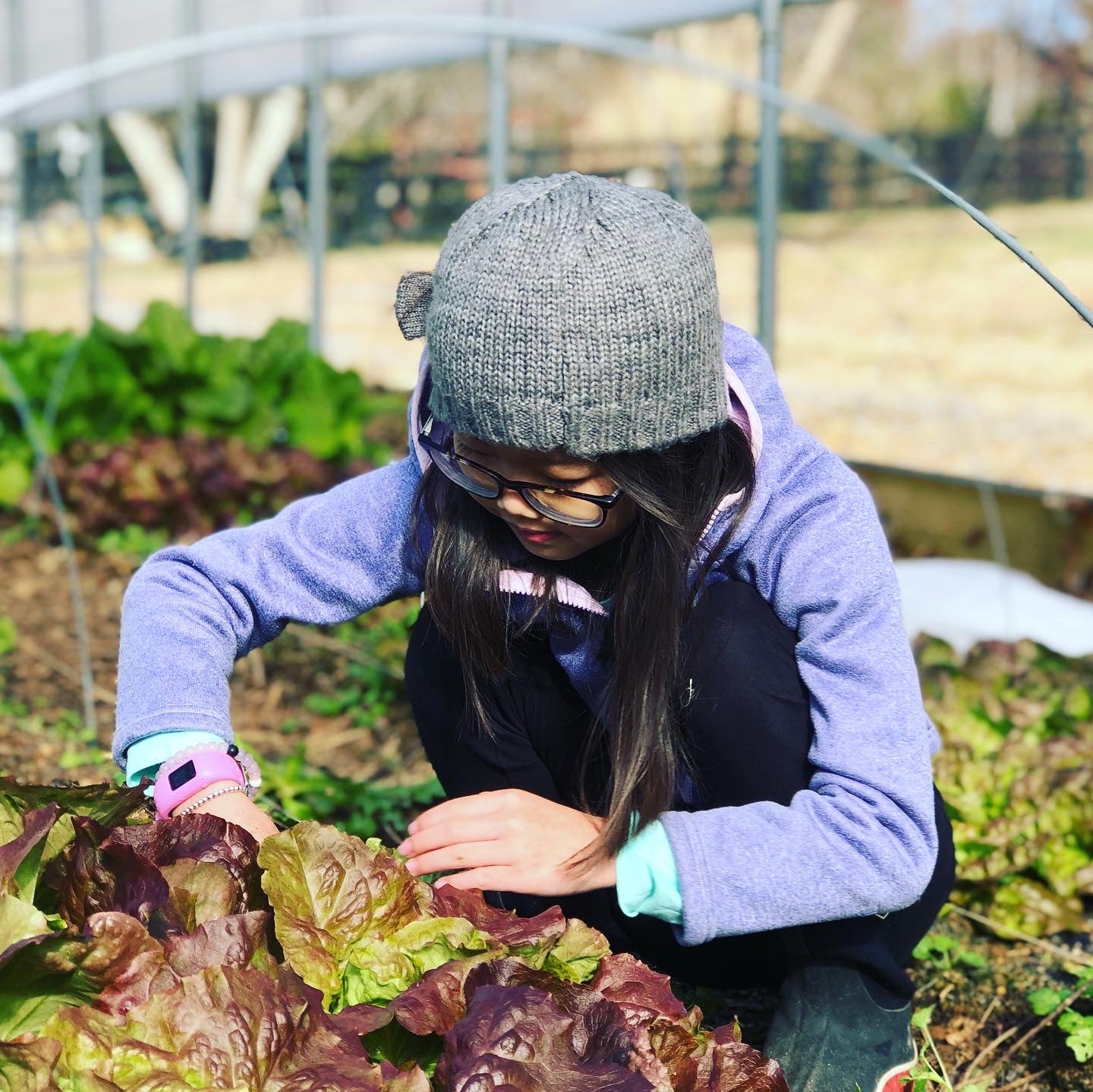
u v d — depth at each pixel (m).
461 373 1.47
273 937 1.49
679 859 1.59
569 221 1.45
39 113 9.22
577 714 1.89
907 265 15.36
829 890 1.59
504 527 1.71
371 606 1.88
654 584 1.59
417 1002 1.32
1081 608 3.79
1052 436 7.18
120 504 5.06
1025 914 2.46
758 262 4.39
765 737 1.71
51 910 1.49
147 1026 1.24
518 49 5.93
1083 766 2.62
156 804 1.71
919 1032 2.15
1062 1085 2.04
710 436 1.59
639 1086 1.18
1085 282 13.78
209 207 19.67
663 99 16.66
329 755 3.33
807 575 1.69
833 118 3.47
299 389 5.48
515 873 1.63
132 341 5.38
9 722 3.30
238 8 7.41
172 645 1.77
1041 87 20.92
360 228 19.00
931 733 1.81
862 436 7.26
